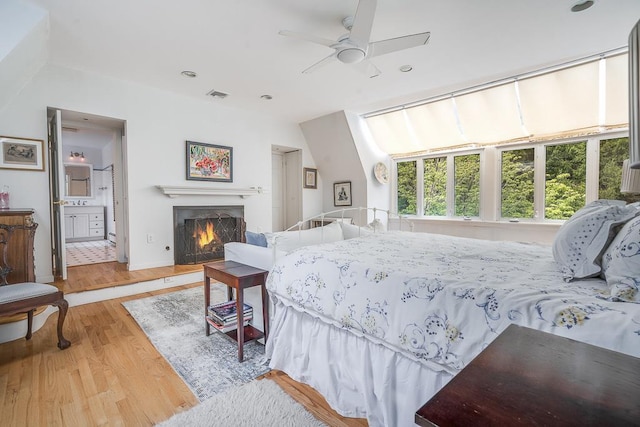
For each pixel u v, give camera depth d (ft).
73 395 5.64
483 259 6.05
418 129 16.28
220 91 13.52
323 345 5.69
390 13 7.81
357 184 18.62
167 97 13.61
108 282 11.30
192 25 8.38
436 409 1.61
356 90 13.42
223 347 7.45
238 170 16.19
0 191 10.01
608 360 2.11
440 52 9.92
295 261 6.42
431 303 4.27
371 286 5.01
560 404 1.62
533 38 9.09
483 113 13.99
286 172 20.65
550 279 4.51
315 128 18.37
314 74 11.64
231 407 5.25
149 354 7.13
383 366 4.76
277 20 8.18
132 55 10.11
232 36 8.94
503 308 3.69
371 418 4.78
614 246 4.10
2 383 6.00
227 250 8.75
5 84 8.86
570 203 13.16
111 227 23.79
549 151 13.64
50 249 11.09
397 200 19.34
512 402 1.64
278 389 5.80
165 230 13.87
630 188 7.31
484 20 8.15
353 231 10.24
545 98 12.29
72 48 9.64
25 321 8.07
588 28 8.57
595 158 12.42
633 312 3.15
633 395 1.69
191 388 5.84
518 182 14.52
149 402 5.45
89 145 24.49
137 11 7.74
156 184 13.44
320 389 5.67
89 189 24.99
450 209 16.84
